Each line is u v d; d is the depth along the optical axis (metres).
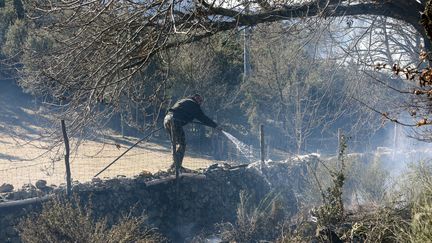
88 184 8.98
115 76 7.82
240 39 15.79
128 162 15.35
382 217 5.72
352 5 8.14
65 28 7.48
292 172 11.22
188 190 10.14
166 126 10.42
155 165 14.84
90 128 7.95
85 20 7.30
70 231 7.12
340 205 6.41
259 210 9.37
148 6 7.23
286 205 10.32
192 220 10.01
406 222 5.29
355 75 12.78
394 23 12.34
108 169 13.62
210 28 7.62
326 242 6.09
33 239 7.06
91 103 7.36
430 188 5.32
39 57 7.58
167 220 9.72
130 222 7.69
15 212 7.98
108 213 8.91
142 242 7.48
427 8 3.15
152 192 9.64
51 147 8.37
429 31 3.20
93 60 7.42
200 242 9.09
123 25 7.27
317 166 11.14
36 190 8.41
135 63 7.52
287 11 7.96
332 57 12.50
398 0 7.85
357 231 5.95
